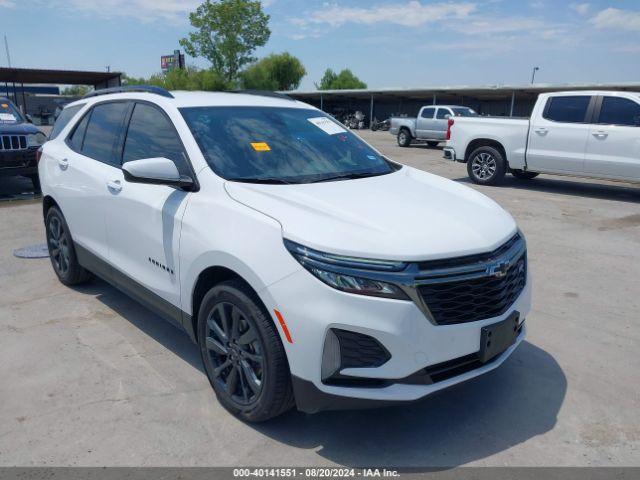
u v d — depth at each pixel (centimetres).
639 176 959
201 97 403
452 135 1210
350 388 264
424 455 287
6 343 410
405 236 274
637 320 462
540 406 333
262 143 371
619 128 968
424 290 262
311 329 261
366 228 278
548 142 1057
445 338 267
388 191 340
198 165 338
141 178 322
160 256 356
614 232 760
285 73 7069
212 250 302
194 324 340
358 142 436
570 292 527
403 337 258
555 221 826
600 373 373
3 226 778
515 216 860
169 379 360
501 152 1141
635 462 282
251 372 298
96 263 450
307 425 312
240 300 291
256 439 299
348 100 4684
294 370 270
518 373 372
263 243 281
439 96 3853
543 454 288
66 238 496
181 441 296
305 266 264
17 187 1120
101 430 306
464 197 355
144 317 459
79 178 449
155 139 383
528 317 468
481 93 3394
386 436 303
